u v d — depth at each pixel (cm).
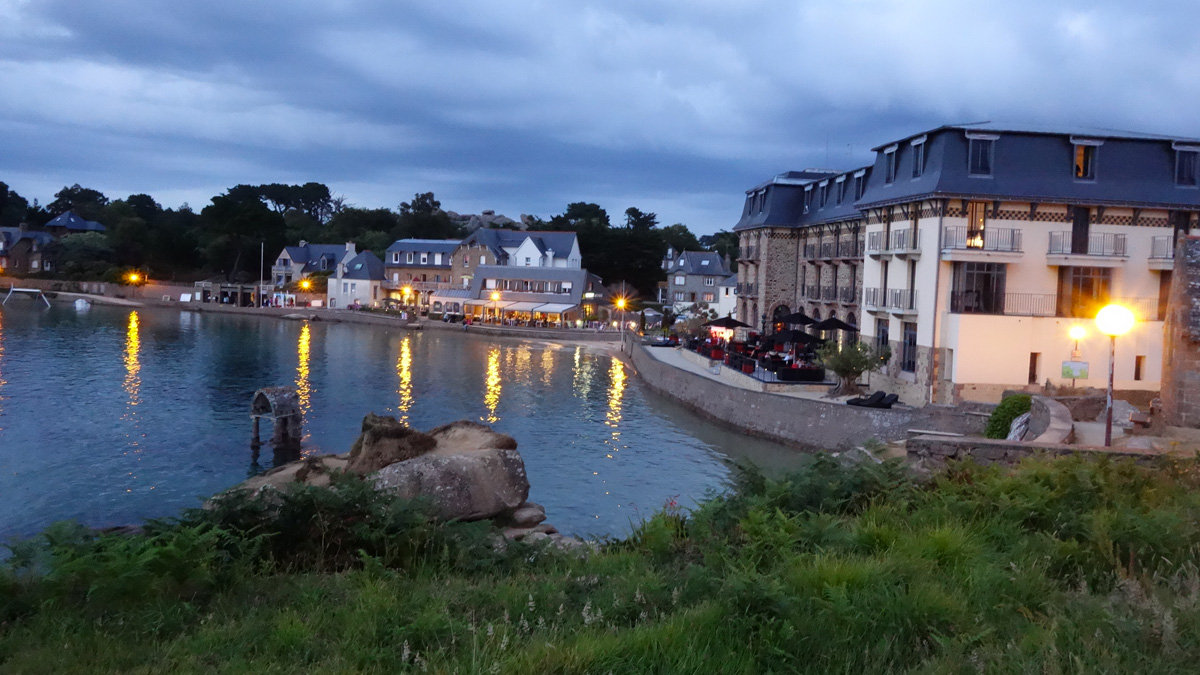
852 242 4997
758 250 6138
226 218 13425
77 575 819
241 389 4600
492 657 613
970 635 635
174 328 8575
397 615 739
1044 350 3606
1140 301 3691
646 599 765
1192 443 1747
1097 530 881
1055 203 3638
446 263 12181
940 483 1223
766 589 693
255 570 963
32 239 14038
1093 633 624
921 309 3797
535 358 6925
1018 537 930
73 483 2605
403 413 4034
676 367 4769
